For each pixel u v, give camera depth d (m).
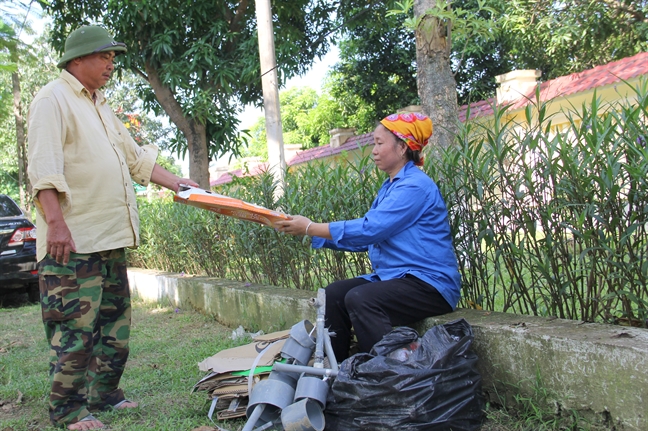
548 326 2.69
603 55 11.71
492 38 5.51
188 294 6.20
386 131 3.04
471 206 3.23
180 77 8.93
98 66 3.04
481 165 3.03
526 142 2.89
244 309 5.00
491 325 2.81
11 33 5.14
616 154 2.60
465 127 3.25
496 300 3.95
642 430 2.23
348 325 3.19
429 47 5.27
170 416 3.08
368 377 2.45
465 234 3.31
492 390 2.81
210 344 4.58
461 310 3.13
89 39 2.99
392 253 3.01
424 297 2.94
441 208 3.03
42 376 4.00
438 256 2.97
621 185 2.58
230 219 5.44
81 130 2.97
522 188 3.05
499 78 10.83
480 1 5.14
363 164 3.86
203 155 9.83
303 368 2.67
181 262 7.17
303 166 4.86
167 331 5.32
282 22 10.43
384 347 2.62
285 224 3.04
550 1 10.01
